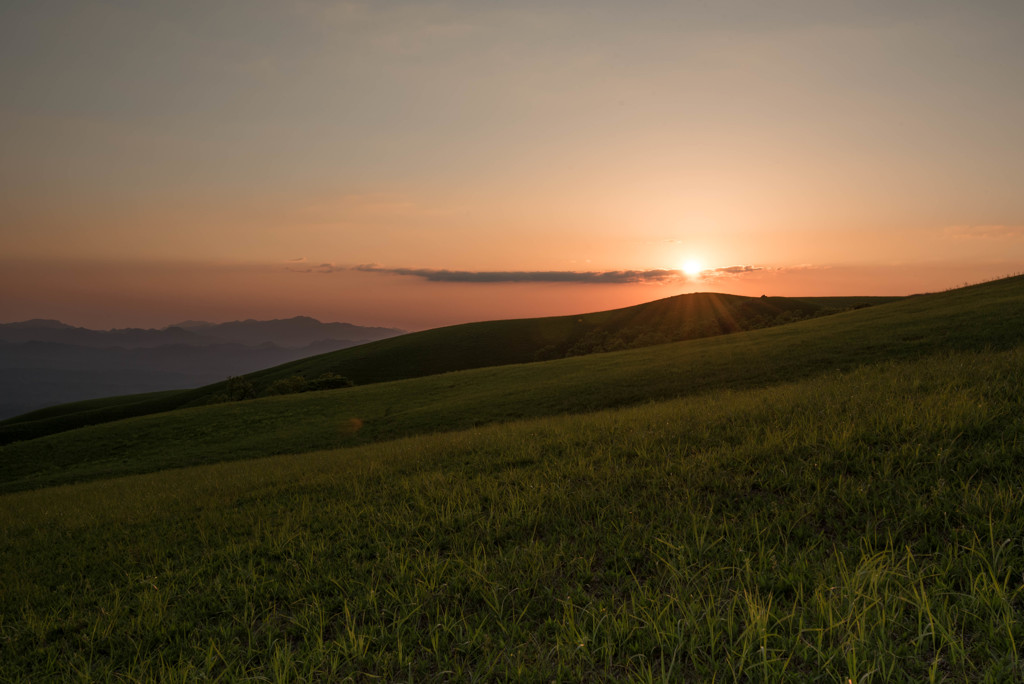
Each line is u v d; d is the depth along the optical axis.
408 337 136.50
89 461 36.50
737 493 6.46
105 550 9.11
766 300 135.12
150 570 7.40
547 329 134.38
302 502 10.02
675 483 7.11
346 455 17.73
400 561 5.93
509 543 6.04
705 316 125.12
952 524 4.81
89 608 6.34
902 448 6.62
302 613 4.94
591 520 6.43
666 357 41.34
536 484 8.02
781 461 7.19
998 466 5.74
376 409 42.06
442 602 4.84
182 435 40.81
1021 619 3.29
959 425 6.96
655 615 3.97
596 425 13.12
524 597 4.69
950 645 3.09
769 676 3.13
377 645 4.25
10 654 5.27
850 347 28.84
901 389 10.31
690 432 9.99
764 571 4.48
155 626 5.34
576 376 39.50
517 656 3.77
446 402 39.00
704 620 3.78
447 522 7.03
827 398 10.71
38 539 10.97
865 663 3.04
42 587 7.39
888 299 138.38
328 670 3.93
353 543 6.96
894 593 3.74
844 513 5.45
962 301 36.66
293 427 39.25
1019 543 4.24
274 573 6.39
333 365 116.44
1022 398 7.81
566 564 5.29
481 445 12.60
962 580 3.89
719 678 3.24
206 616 5.54
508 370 51.59
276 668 3.84
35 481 31.42
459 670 3.70
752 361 31.20
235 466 22.05
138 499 14.68
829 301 136.75
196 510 11.33
